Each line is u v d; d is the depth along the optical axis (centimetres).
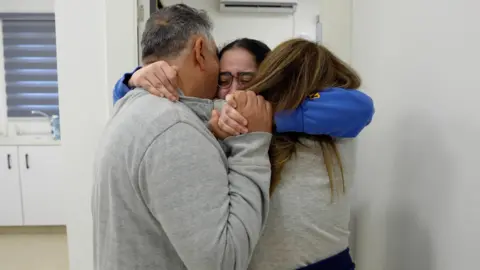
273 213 92
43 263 349
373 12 142
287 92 89
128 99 92
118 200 84
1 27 444
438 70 96
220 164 82
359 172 157
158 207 78
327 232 94
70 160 181
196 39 96
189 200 77
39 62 451
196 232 76
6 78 450
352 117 89
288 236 92
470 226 84
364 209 152
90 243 184
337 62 99
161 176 78
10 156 402
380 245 136
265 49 109
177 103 88
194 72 97
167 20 96
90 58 176
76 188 182
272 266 92
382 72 133
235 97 85
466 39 85
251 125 86
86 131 179
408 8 113
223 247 77
